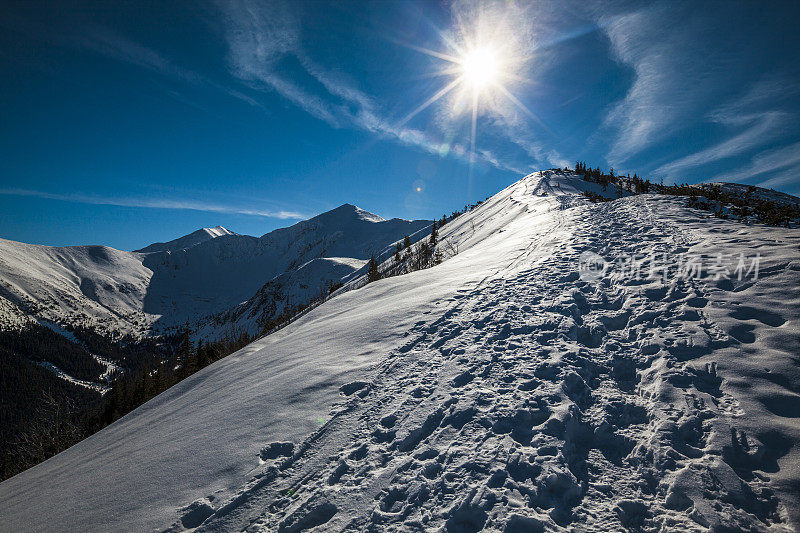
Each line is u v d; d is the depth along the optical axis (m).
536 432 4.06
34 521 4.84
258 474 4.39
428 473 3.83
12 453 35.91
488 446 3.99
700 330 5.34
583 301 7.20
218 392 8.23
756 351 4.68
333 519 3.56
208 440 5.49
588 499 3.38
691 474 3.37
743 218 11.58
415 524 3.32
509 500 3.34
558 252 10.40
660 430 3.89
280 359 8.79
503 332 6.52
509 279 9.14
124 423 10.21
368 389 5.81
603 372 5.08
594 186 32.94
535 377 5.03
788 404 3.86
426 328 7.57
